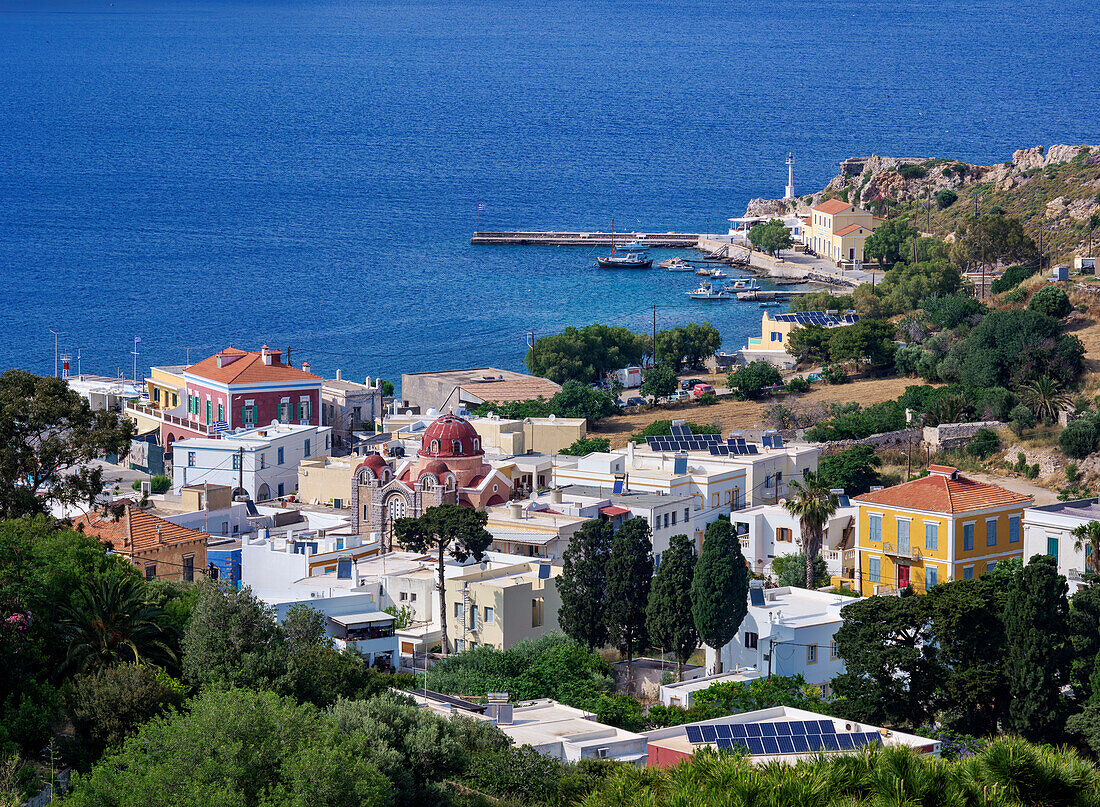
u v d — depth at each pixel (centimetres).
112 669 10025
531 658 13200
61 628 10412
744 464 19688
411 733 9781
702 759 7912
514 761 9838
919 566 15988
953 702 11688
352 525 18450
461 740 10088
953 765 7912
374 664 13325
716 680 13012
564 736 10625
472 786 9744
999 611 11788
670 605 13725
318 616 11562
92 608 10469
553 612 14925
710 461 19938
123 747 8981
